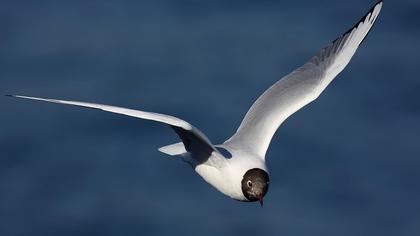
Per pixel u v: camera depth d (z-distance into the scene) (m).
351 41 10.82
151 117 8.73
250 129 10.45
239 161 9.69
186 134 9.41
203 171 9.84
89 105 8.74
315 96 10.57
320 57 10.92
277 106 10.59
